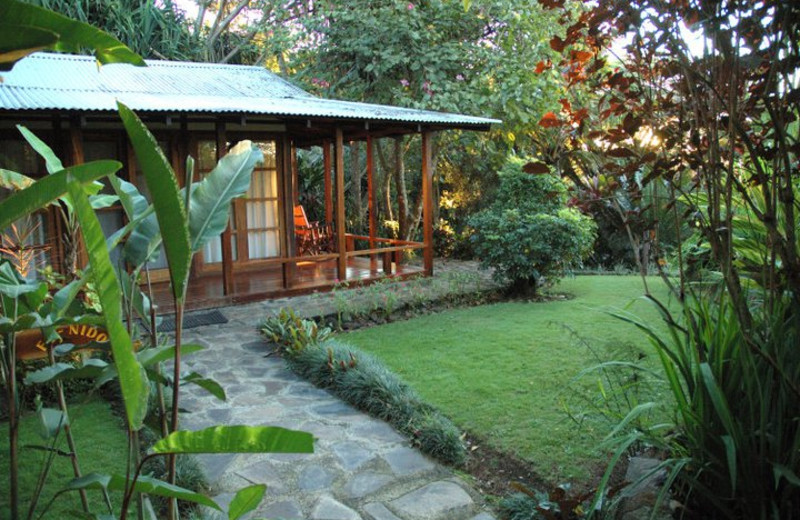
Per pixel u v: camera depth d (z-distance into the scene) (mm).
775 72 2227
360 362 5047
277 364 5578
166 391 4641
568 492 3129
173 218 1600
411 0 11594
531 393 4523
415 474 3518
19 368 4172
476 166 13383
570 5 7121
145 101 7344
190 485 3316
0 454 3639
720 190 2453
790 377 2381
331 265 10492
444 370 5164
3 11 1345
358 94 12008
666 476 2900
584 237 8539
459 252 13336
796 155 2590
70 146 7859
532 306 7727
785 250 2396
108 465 3508
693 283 3867
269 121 9188
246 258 9602
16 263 4707
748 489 2402
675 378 2666
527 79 10961
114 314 1373
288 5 14039
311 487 3389
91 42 1577
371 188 10273
